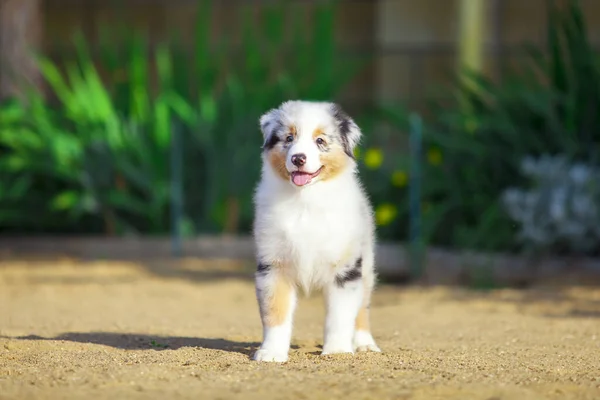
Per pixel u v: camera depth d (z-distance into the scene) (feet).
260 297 25.73
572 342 29.66
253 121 60.44
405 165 55.93
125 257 54.08
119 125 61.57
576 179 48.73
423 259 48.93
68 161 59.47
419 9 79.82
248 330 32.53
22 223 61.72
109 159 59.72
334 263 25.63
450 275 47.83
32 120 60.44
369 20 82.28
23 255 54.44
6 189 59.93
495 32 72.33
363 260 26.48
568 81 53.83
